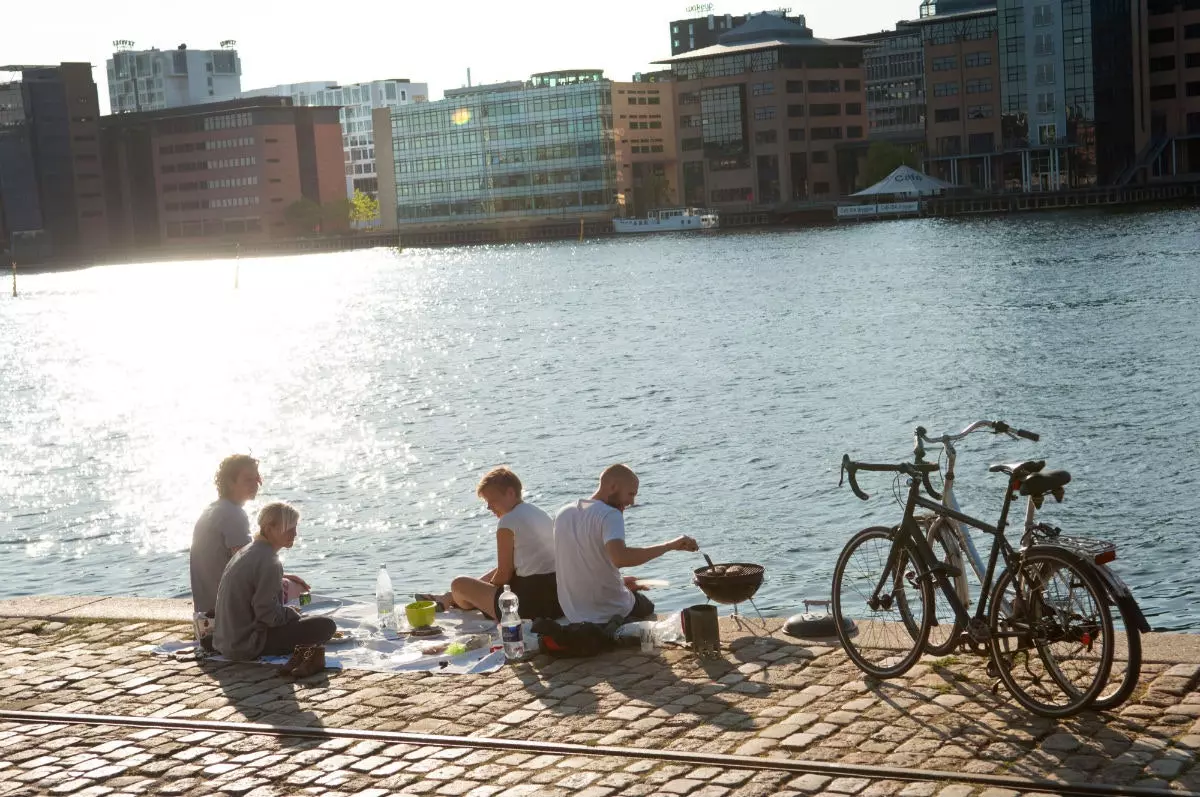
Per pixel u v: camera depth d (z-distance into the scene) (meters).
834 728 7.99
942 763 7.34
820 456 34.19
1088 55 171.62
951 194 193.12
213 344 82.75
